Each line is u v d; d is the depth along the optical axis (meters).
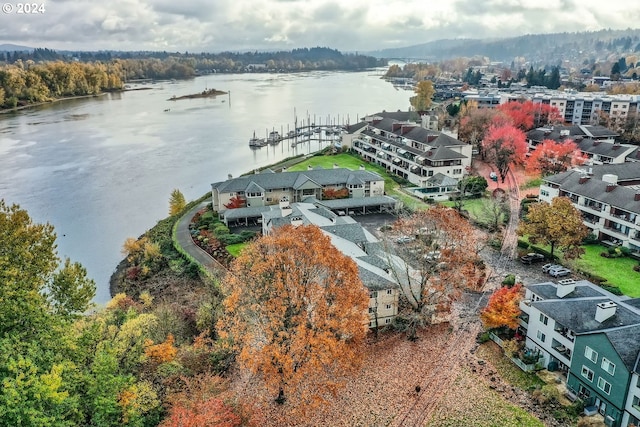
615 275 74.81
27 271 40.91
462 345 58.78
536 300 58.00
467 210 103.88
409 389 51.53
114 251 96.75
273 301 46.50
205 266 82.88
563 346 51.59
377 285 60.50
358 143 164.12
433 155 119.88
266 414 48.44
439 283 60.84
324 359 45.03
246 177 110.38
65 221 112.12
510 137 128.00
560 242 76.62
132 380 42.16
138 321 52.47
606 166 103.69
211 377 49.44
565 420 46.06
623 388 43.28
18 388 32.69
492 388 51.22
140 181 142.88
